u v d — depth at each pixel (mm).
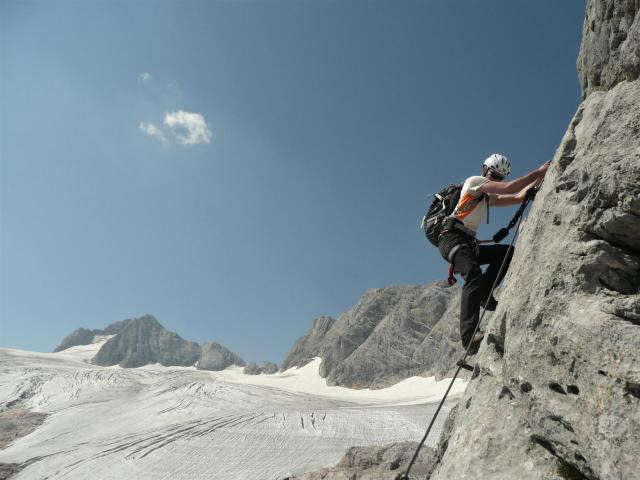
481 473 3502
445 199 5133
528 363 3502
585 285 3301
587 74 4203
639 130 3221
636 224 3113
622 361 2781
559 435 3139
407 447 19062
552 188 3943
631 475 2541
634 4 3480
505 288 4145
